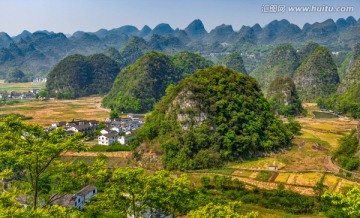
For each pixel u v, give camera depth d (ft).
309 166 386.32
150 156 419.13
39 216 104.27
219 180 327.06
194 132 421.59
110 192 151.23
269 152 438.40
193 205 177.47
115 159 426.51
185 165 389.19
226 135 421.18
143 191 148.05
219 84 477.36
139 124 643.45
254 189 311.68
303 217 261.03
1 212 97.66
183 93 452.76
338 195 120.88
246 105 468.75
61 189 128.36
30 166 122.52
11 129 125.39
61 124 610.24
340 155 401.08
